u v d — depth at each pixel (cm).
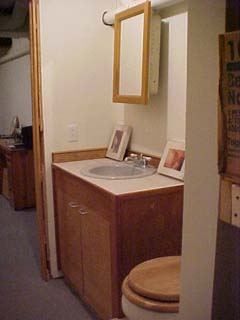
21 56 550
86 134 293
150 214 208
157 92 249
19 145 456
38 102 271
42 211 284
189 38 88
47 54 269
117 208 197
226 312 83
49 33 268
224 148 78
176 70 234
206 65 84
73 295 264
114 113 302
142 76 238
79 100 286
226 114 77
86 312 242
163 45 243
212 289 87
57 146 283
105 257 213
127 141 285
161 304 138
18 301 255
